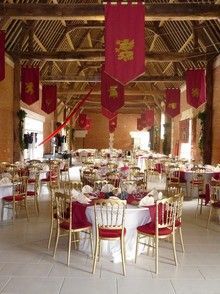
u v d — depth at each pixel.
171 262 5.71
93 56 14.55
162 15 9.74
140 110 35.22
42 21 14.57
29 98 13.73
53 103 16.81
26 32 14.16
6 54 13.55
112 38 7.90
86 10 9.77
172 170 12.35
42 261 5.66
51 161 14.73
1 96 13.05
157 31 17.42
